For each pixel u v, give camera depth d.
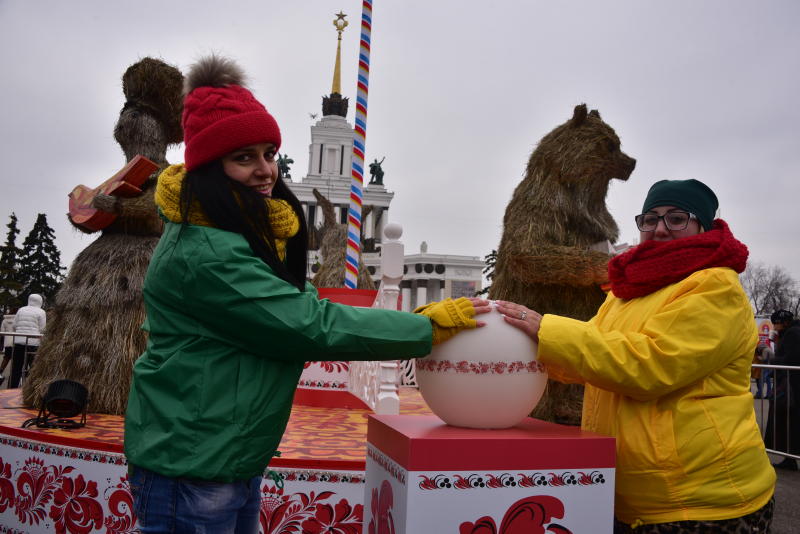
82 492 3.38
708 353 1.76
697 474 1.78
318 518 3.16
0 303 33.94
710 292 1.80
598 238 4.83
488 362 1.89
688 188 2.06
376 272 46.97
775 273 45.22
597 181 4.77
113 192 4.72
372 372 4.52
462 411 1.92
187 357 1.72
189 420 1.68
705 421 1.80
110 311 4.71
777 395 6.88
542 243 4.49
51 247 41.69
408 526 1.63
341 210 60.59
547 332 1.87
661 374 1.76
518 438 1.73
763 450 1.88
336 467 3.18
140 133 5.21
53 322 4.88
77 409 3.97
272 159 1.96
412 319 1.86
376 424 2.09
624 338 1.81
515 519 1.70
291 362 1.84
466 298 1.99
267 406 1.77
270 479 3.16
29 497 3.58
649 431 1.83
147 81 5.22
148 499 1.71
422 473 1.65
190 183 1.78
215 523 1.71
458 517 1.67
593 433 1.95
